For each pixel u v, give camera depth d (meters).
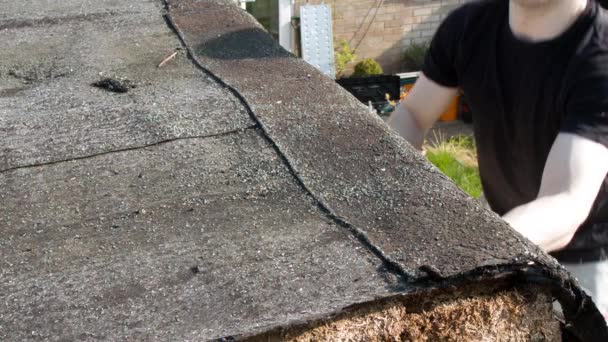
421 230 1.32
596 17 1.87
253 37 2.71
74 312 1.16
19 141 1.86
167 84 2.27
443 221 1.35
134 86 2.26
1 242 1.41
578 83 1.85
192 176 1.64
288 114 1.93
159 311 1.14
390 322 1.15
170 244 1.35
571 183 1.70
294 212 1.45
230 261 1.27
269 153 1.72
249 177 1.62
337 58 9.16
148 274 1.25
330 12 7.89
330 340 1.12
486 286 1.18
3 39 2.87
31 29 2.99
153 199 1.54
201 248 1.33
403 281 1.16
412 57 9.62
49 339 1.09
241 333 1.05
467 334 1.19
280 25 7.92
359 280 1.17
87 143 1.83
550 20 1.90
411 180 1.54
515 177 2.22
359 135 1.78
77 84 2.31
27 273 1.29
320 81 2.20
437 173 1.57
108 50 2.67
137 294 1.19
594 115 1.78
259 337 1.07
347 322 1.12
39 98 2.18
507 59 2.05
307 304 1.12
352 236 1.33
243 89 2.14
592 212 2.04
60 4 3.35
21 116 2.04
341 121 1.88
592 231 2.10
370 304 1.13
